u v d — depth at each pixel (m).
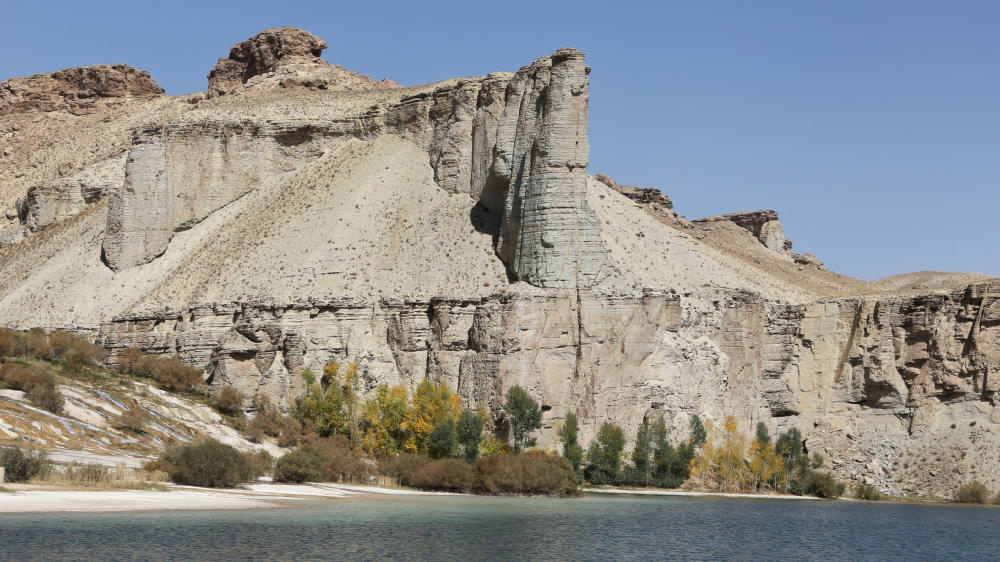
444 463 101.06
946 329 136.88
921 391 137.12
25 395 90.31
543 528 78.44
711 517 93.81
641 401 120.31
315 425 110.69
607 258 122.50
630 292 121.88
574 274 119.44
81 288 135.00
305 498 83.75
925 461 133.12
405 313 121.38
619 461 115.06
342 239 131.88
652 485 116.12
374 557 62.34
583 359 117.69
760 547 78.12
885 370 137.75
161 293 130.75
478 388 114.06
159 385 111.06
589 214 121.50
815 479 126.19
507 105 129.88
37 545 56.81
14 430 81.38
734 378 132.25
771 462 123.94
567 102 121.31
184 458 82.31
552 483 102.75
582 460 113.31
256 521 69.75
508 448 108.69
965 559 78.25
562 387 116.25
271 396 113.12
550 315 116.62
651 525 84.94
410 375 119.38
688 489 117.44
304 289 124.56
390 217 136.25
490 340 114.56
